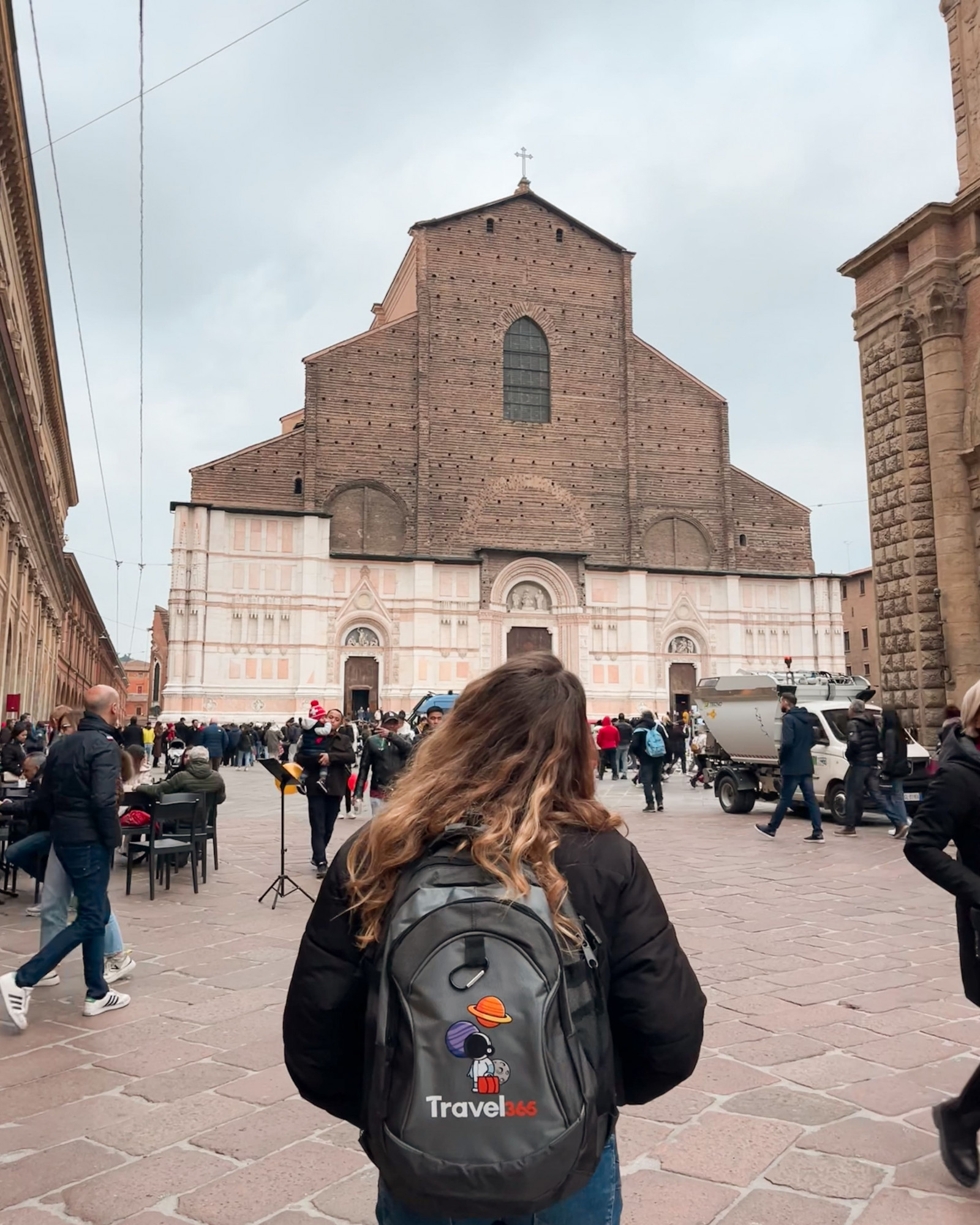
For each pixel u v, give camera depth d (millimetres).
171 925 9508
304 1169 4379
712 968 7609
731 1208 3996
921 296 19672
